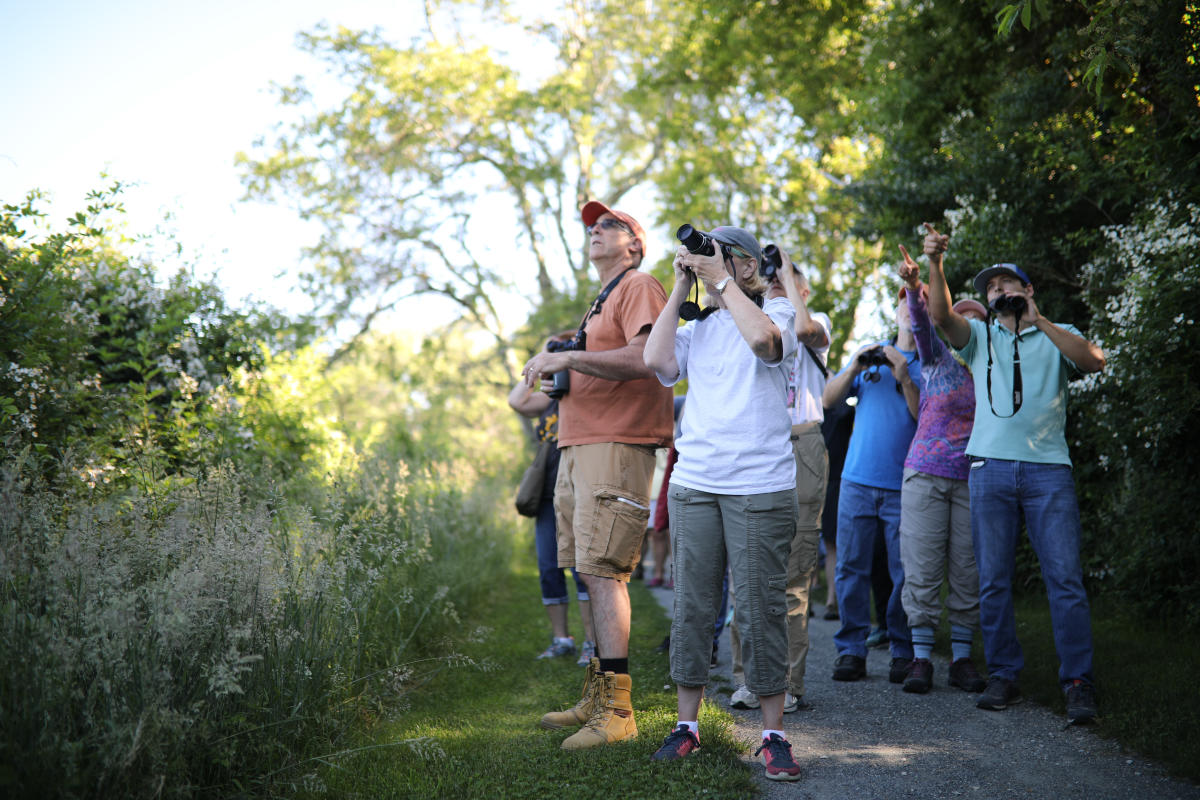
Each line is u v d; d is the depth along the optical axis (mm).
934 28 9078
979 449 3953
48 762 2113
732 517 3068
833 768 3092
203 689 2580
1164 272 4883
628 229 3910
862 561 4613
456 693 4168
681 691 3158
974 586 4316
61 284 4020
